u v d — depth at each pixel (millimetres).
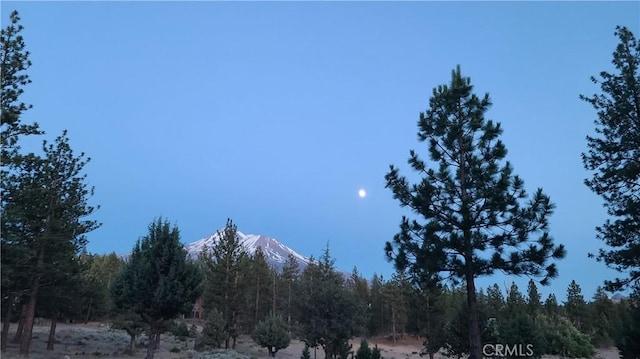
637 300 22641
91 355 34719
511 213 19516
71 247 30516
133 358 35125
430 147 21875
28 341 28016
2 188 26266
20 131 22359
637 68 23062
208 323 49281
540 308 85375
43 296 32375
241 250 55312
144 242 28422
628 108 22172
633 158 22734
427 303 48062
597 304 100562
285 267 97438
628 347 24906
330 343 32312
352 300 33000
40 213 28625
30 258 27500
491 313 36031
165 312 27203
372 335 99250
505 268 19109
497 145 21094
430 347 46656
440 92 22938
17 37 22484
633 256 20922
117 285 27844
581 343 62719
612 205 22828
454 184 20578
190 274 28078
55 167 29688
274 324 52844
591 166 23516
